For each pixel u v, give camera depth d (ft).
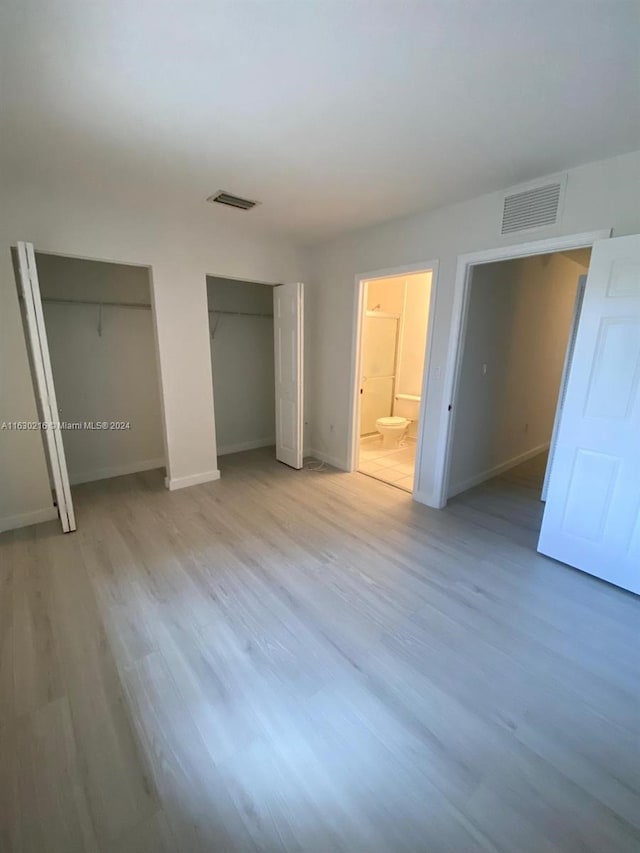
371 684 5.07
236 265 11.71
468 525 9.59
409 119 5.67
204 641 5.76
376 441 17.94
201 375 11.64
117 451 12.87
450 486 11.31
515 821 3.61
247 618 6.24
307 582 7.19
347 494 11.50
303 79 4.82
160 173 7.54
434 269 9.68
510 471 13.78
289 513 10.16
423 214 9.74
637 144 6.24
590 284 6.88
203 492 11.53
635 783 3.93
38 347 8.00
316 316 13.82
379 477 12.95
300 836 3.50
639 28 3.91
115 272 11.96
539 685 5.08
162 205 9.35
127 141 6.32
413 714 4.66
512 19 3.85
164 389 11.02
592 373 7.04
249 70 4.64
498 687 5.04
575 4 3.67
